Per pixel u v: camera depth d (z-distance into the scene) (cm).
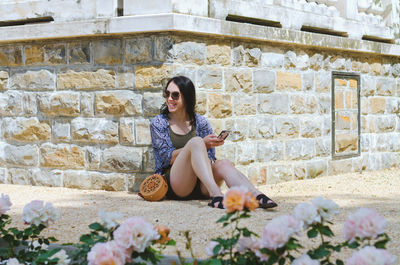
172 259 283
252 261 241
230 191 245
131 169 606
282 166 719
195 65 606
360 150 865
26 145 681
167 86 545
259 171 686
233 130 651
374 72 896
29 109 675
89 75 629
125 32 592
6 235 294
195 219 439
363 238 230
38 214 288
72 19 640
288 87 727
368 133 884
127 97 604
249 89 671
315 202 243
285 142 724
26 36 659
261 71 688
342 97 826
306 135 758
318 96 779
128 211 484
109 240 263
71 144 648
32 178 678
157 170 554
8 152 694
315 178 767
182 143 550
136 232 237
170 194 547
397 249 343
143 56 595
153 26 577
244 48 664
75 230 410
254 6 673
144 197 538
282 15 714
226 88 642
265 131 694
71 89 644
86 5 628
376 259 208
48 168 666
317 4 807
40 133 668
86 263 255
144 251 245
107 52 616
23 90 679
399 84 955
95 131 628
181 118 553
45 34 644
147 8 591
